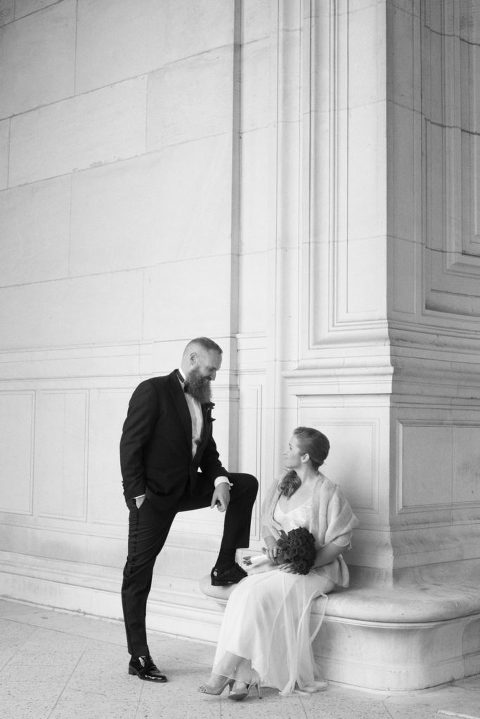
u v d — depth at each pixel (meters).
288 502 5.30
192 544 6.52
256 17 6.56
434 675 5.07
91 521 7.23
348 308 5.84
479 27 6.66
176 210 6.85
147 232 7.08
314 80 6.09
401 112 5.88
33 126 8.06
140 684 5.04
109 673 5.25
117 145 7.36
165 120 7.00
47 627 6.48
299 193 6.13
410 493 5.57
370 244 5.77
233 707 4.66
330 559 5.12
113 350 7.21
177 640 6.14
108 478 7.15
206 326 6.58
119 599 6.70
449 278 6.29
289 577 5.00
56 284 7.75
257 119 6.49
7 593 7.59
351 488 5.59
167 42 7.04
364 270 5.78
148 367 6.95
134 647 5.19
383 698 4.86
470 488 5.98
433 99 6.31
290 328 6.09
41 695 4.82
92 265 7.47
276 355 6.09
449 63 6.42
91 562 7.18
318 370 5.75
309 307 5.94
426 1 6.31
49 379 7.69
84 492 7.30
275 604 4.90
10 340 8.10
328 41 6.07
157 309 6.90
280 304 6.11
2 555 7.80
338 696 4.89
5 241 8.24
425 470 5.68
